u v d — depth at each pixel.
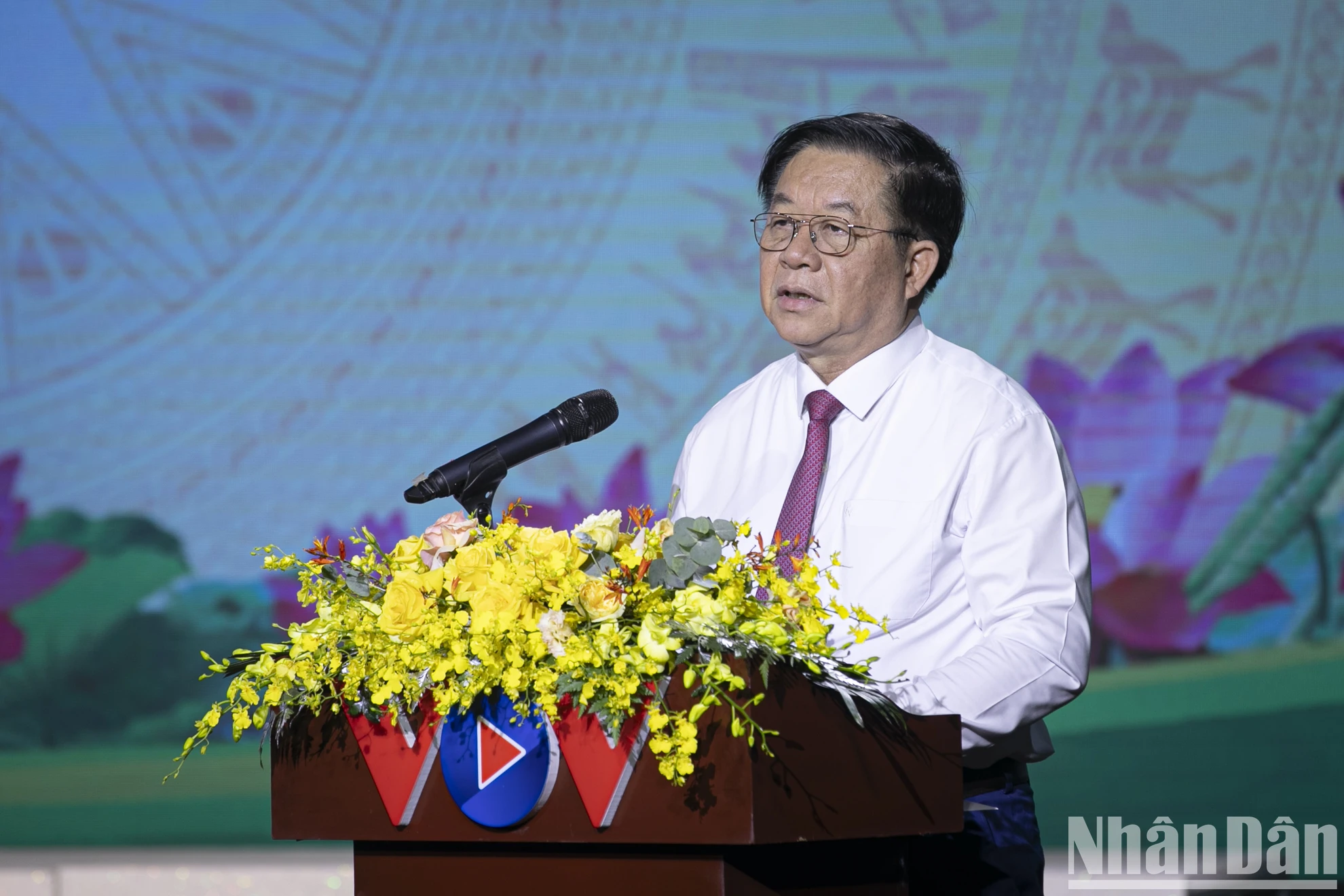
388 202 17.14
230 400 17.33
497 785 4.75
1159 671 16.23
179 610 17.30
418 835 4.90
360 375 17.17
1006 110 16.42
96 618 17.33
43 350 17.52
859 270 6.96
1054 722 16.23
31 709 17.27
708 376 16.73
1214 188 16.30
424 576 4.88
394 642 4.86
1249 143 16.27
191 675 17.27
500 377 17.00
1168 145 16.30
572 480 16.72
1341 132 16.17
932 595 6.73
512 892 4.84
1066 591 6.40
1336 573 16.11
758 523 7.36
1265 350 16.27
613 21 16.88
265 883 13.82
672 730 4.51
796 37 16.67
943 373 7.14
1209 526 16.28
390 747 4.96
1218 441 16.30
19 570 17.41
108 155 17.44
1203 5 16.27
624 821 4.57
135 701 17.25
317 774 5.11
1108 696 16.23
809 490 7.05
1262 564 16.22
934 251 7.24
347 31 17.14
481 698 4.82
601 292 16.88
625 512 16.64
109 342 17.44
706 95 16.80
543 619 4.62
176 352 17.39
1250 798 16.02
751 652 4.52
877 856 5.14
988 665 5.95
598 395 6.11
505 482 16.69
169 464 17.38
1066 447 16.42
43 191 17.50
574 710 4.66
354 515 17.16
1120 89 16.34
